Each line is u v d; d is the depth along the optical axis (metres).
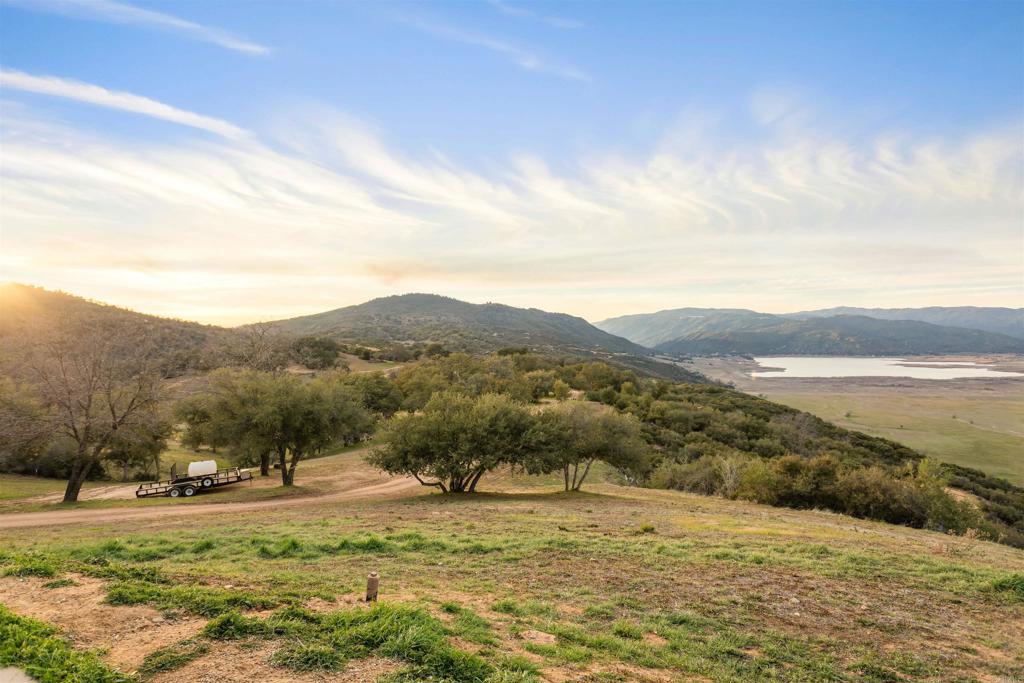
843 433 106.50
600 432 41.94
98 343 35.19
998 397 192.62
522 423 39.34
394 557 15.69
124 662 6.57
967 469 86.12
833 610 12.61
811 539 22.23
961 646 10.81
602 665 8.38
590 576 14.57
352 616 8.19
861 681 9.08
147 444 47.81
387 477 49.66
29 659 6.30
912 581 15.41
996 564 18.81
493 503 33.25
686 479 58.09
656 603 12.48
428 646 7.39
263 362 81.31
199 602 8.49
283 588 10.30
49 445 44.66
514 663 7.55
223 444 46.41
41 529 23.33
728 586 14.12
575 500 36.56
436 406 40.44
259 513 28.95
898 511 40.97
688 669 8.86
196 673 6.38
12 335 41.53
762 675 9.02
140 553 15.03
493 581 13.54
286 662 6.75
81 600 8.51
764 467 48.34
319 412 43.47
